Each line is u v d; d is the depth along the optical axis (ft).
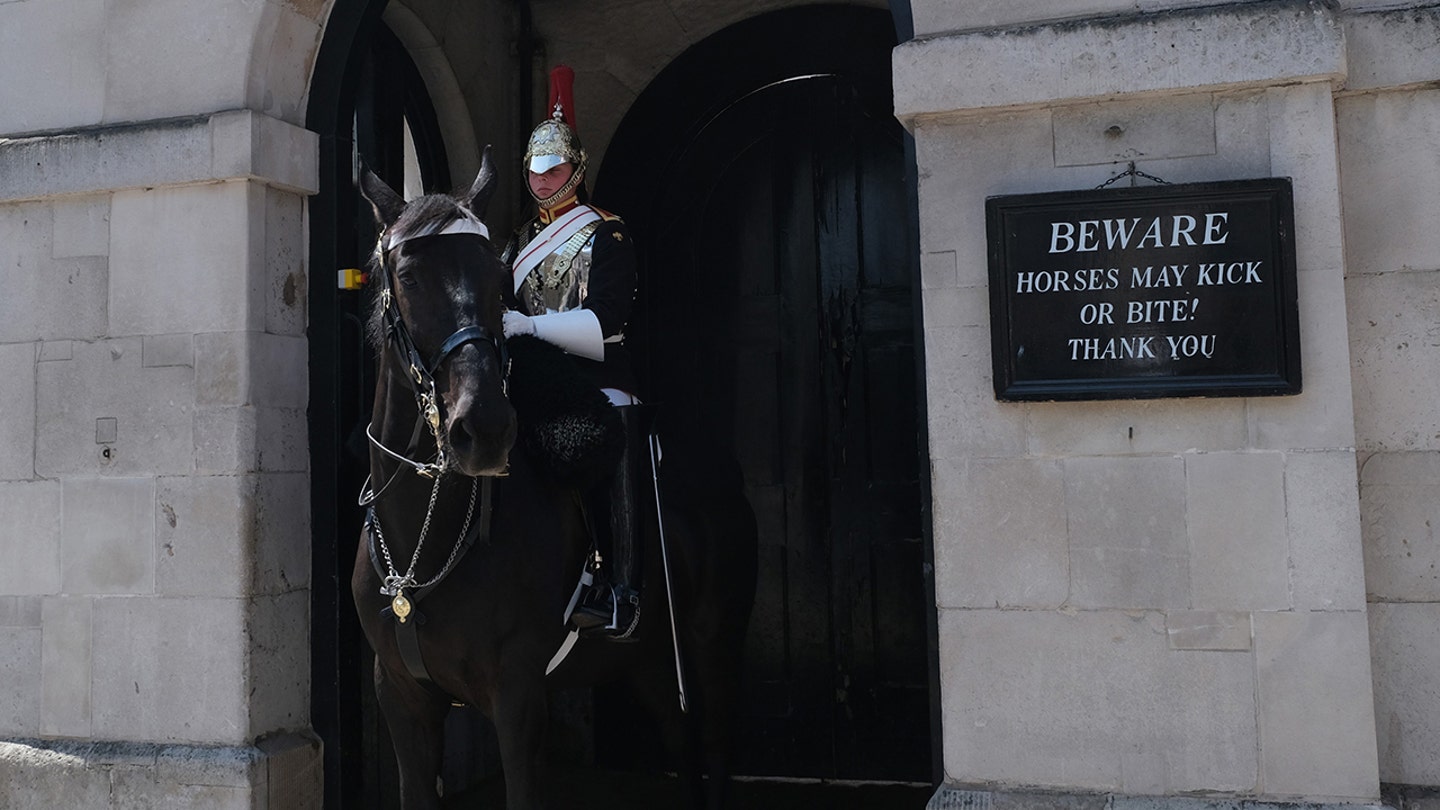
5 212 13.09
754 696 17.46
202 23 12.70
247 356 12.25
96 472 12.60
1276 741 9.78
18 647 12.76
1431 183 10.05
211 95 12.66
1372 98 10.19
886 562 17.15
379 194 9.96
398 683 10.55
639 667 12.84
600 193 18.30
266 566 12.34
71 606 12.60
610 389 11.58
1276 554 9.84
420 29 16.39
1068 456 10.26
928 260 10.63
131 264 12.65
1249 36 9.91
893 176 17.43
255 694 12.12
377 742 14.38
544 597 10.23
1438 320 10.00
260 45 12.63
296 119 13.14
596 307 11.35
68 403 12.75
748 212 17.94
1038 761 10.23
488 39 17.94
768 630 17.47
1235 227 9.91
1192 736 9.95
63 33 13.16
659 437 13.25
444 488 9.91
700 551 13.21
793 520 17.49
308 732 12.73
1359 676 9.64
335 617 12.92
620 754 17.94
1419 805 9.78
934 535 10.52
